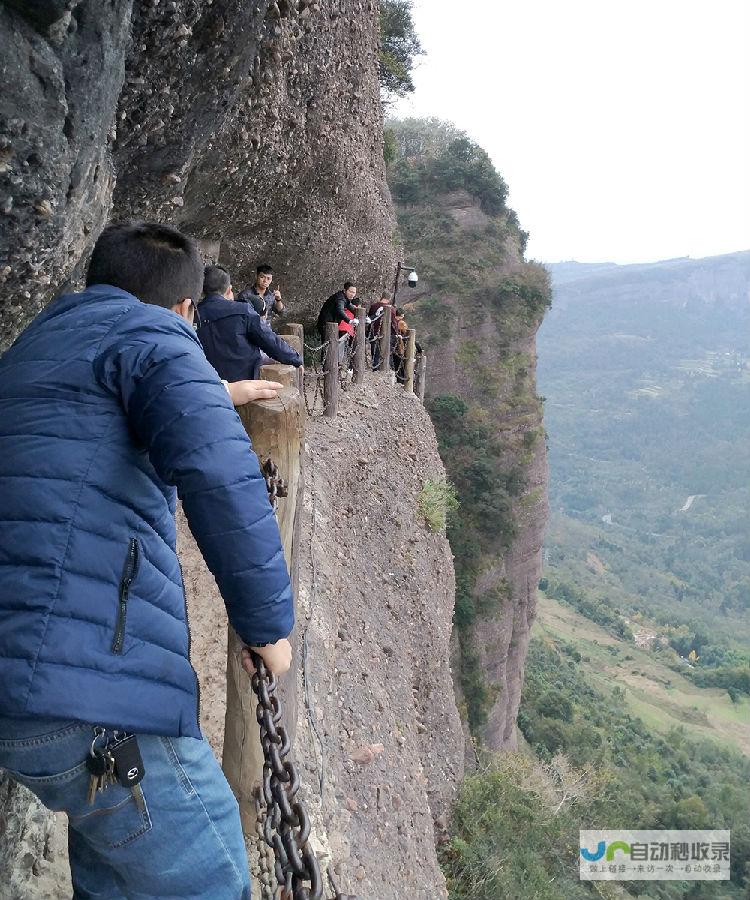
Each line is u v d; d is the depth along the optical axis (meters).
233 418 1.28
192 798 1.40
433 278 42.25
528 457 40.19
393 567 9.22
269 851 2.62
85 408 1.28
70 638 1.18
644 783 40.00
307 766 4.05
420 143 52.28
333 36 8.37
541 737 41.69
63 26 1.77
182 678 1.35
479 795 10.70
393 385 13.47
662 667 80.31
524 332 42.59
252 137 6.33
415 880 5.12
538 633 70.38
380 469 10.23
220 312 4.39
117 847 1.37
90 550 1.23
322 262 12.67
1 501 1.22
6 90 1.68
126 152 3.51
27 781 1.34
